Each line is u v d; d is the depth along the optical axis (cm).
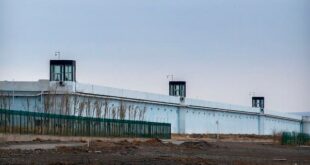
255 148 7450
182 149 6241
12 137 6556
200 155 5094
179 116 13600
